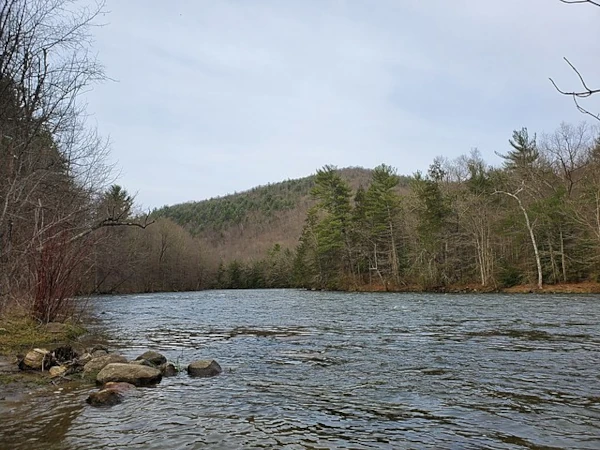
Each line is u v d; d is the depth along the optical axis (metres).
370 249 57.28
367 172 179.25
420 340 14.66
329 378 9.76
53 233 15.60
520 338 14.47
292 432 6.51
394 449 5.88
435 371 10.21
